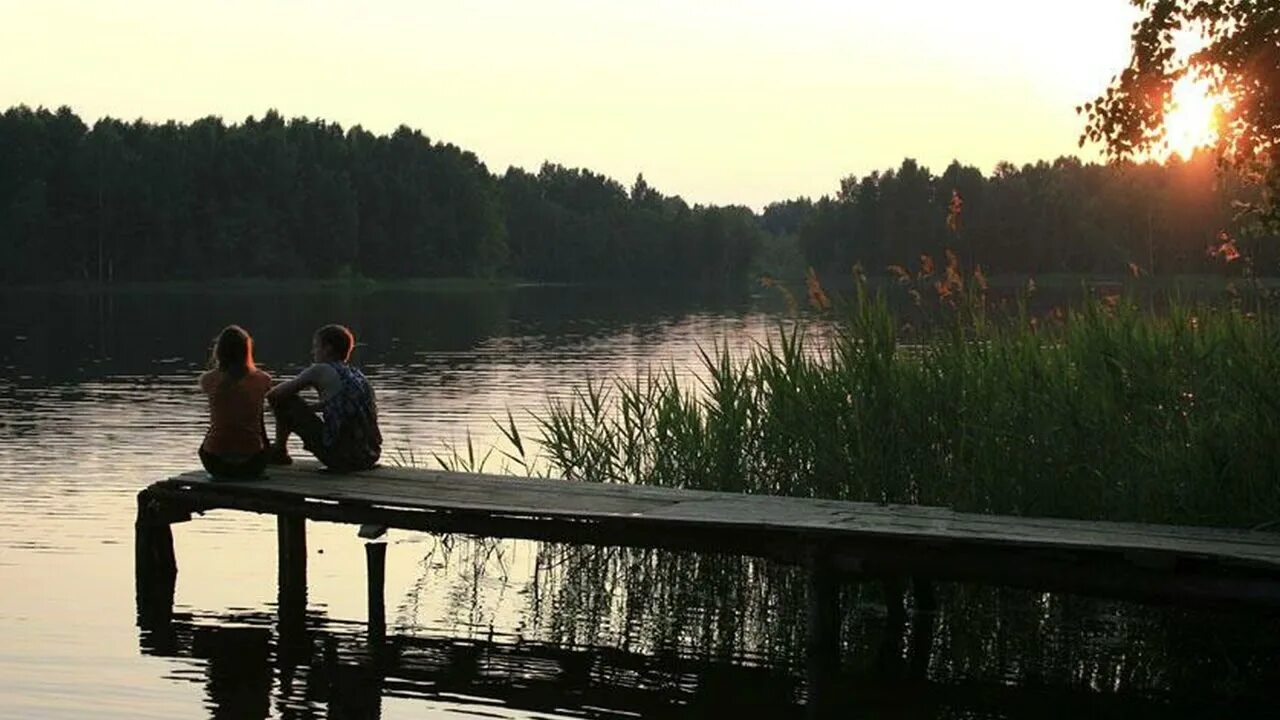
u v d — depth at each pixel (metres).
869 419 11.34
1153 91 11.23
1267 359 10.53
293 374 32.72
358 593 11.05
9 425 22.02
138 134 116.38
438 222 127.69
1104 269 38.88
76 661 9.04
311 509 10.61
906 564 9.02
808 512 9.84
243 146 111.38
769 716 8.27
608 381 30.23
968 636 10.08
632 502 10.29
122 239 101.69
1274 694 8.77
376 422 11.84
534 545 13.02
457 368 34.69
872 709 8.40
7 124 103.31
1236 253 12.21
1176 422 10.65
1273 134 11.18
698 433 12.26
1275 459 9.88
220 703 8.29
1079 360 11.27
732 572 11.55
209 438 11.17
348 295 96.94
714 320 61.44
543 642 9.86
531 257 150.38
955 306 12.39
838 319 12.41
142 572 11.30
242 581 11.29
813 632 9.20
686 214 151.38
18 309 67.06
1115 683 8.95
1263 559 8.04
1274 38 10.72
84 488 15.73
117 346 41.62
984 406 11.10
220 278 106.50
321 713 8.17
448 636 9.95
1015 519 9.62
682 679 9.01
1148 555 8.30
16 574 11.41
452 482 11.16
